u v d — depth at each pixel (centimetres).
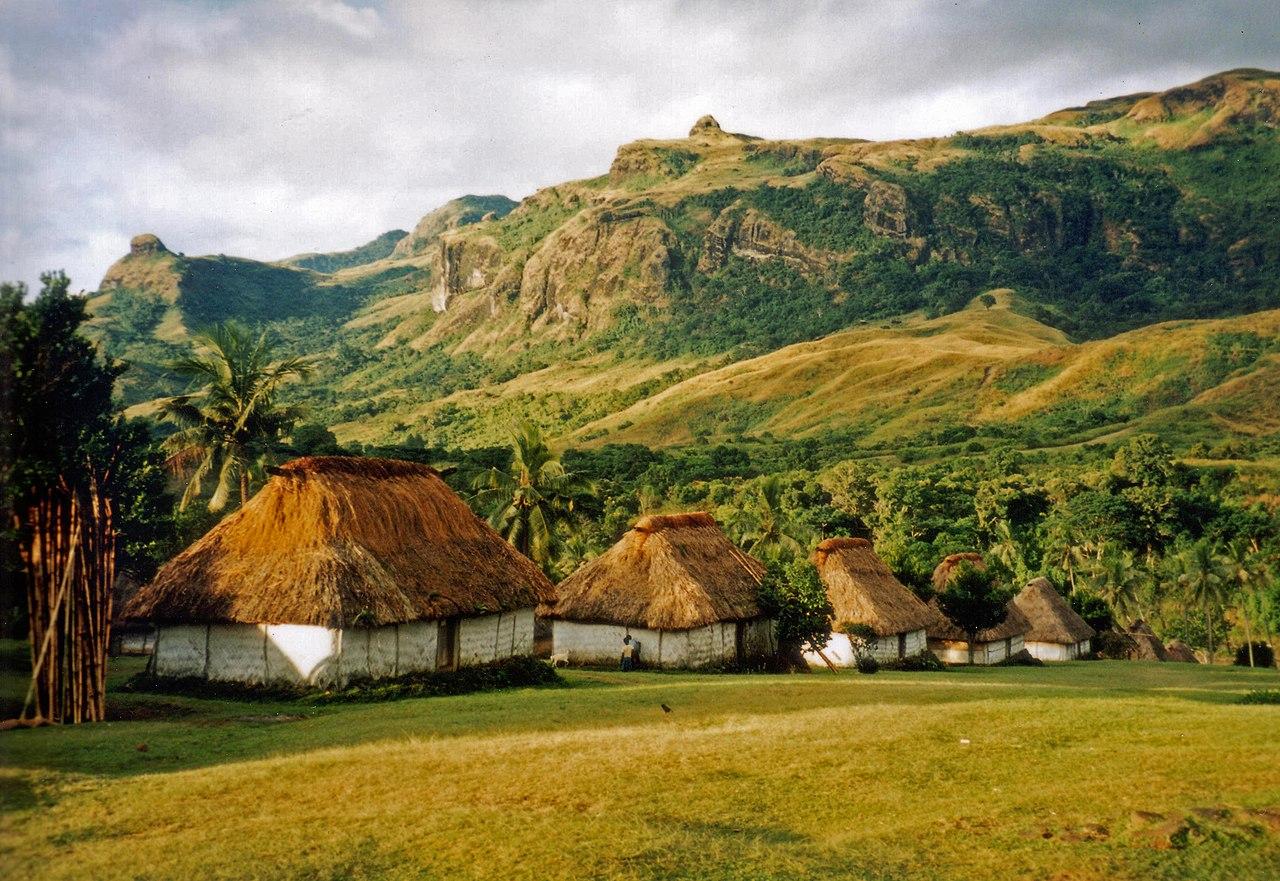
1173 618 8550
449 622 2639
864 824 1202
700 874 1050
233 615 2361
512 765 1445
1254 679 3912
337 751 1528
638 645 3350
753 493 11325
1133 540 10219
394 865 1071
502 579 2889
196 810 1234
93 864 1053
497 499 4322
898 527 9794
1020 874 1037
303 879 1032
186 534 4081
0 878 1012
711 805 1274
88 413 3519
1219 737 1566
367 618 2327
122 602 3972
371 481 2733
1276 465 12375
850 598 4153
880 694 2273
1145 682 3541
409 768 1423
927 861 1077
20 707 1812
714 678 2892
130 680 2484
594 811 1242
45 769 1401
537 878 1039
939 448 16488
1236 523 10125
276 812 1232
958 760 1475
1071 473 12381
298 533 2488
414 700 2250
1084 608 6750
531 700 2172
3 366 1051
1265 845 1082
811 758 1489
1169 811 1185
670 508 11681
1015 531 10338
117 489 3953
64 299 2344
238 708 2133
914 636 4391
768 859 1083
